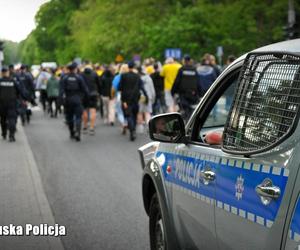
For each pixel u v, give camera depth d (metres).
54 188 13.44
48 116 36.97
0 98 22.22
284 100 4.52
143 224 10.21
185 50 52.97
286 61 4.61
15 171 15.63
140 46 62.97
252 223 4.64
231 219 5.02
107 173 15.23
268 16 46.75
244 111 5.01
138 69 25.67
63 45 117.75
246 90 5.04
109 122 29.86
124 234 9.62
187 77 22.05
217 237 5.35
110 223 10.30
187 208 6.12
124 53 65.31
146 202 7.71
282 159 4.36
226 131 5.24
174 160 6.57
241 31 49.47
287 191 4.22
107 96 29.84
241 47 49.22
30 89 30.67
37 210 11.26
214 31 51.09
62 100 22.69
